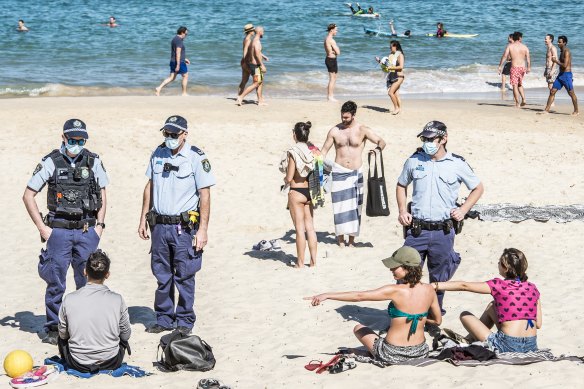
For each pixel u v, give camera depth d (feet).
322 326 28.27
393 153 55.98
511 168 52.90
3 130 57.82
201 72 96.02
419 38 127.65
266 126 62.18
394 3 178.19
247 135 59.57
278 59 105.70
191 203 27.25
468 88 91.91
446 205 27.12
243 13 154.81
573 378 22.18
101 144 55.36
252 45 68.59
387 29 139.03
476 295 31.09
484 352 23.56
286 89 87.51
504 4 176.86
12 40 118.21
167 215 27.09
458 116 68.90
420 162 27.14
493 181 49.65
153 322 28.99
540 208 42.57
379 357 23.86
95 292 23.27
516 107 75.56
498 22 148.97
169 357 24.20
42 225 26.37
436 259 27.35
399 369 23.17
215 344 26.68
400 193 27.68
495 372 22.70
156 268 27.63
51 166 26.43
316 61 105.29
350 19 149.89
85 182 26.55
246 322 28.78
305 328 28.12
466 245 37.42
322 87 88.94
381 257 36.04
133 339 27.27
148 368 24.56
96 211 27.20
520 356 23.54
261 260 35.83
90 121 61.00
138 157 53.11
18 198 44.42
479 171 52.06
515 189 47.78
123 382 22.81
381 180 35.37
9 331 27.91
